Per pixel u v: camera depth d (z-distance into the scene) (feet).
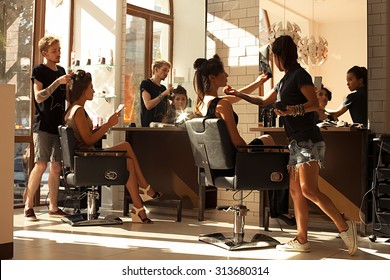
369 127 14.71
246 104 16.83
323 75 15.40
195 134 12.17
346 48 15.12
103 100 19.84
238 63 17.29
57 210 16.63
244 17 17.19
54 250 11.37
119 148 15.52
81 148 14.94
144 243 12.37
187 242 12.58
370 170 14.15
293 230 14.98
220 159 11.64
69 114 15.08
